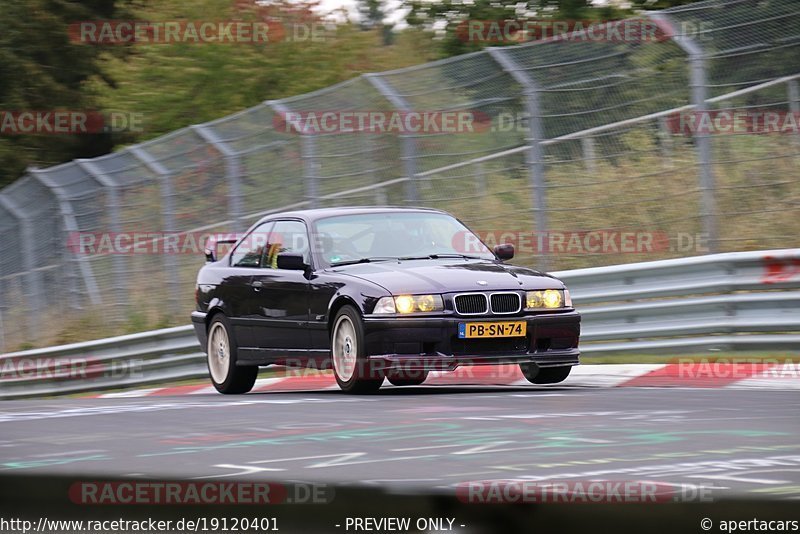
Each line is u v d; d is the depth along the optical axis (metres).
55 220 66.25
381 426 21.05
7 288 73.44
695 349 37.56
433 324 29.95
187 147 56.72
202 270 39.91
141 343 54.19
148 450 18.98
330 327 32.25
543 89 44.12
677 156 43.62
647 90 42.94
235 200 54.00
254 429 21.62
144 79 108.69
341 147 49.34
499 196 46.34
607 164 44.03
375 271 31.92
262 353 35.72
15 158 112.75
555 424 20.19
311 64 106.38
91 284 64.62
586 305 40.62
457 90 46.09
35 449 19.81
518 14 85.88
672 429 18.92
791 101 40.44
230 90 105.81
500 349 30.59
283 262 33.25
